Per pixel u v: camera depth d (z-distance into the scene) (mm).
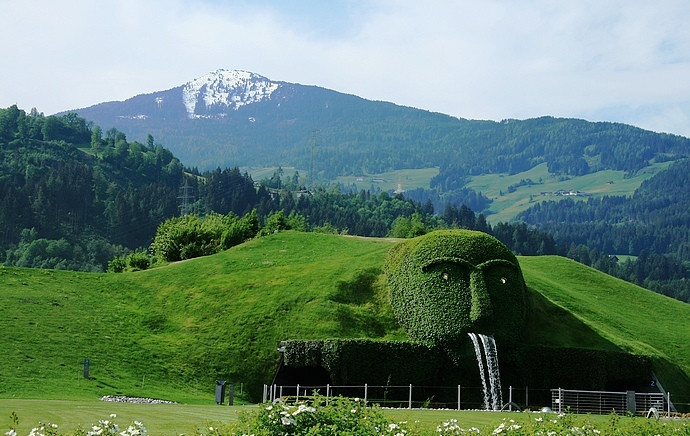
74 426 29172
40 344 53562
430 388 52719
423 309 54719
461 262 54625
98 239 182125
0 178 191625
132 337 58250
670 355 62750
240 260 74000
